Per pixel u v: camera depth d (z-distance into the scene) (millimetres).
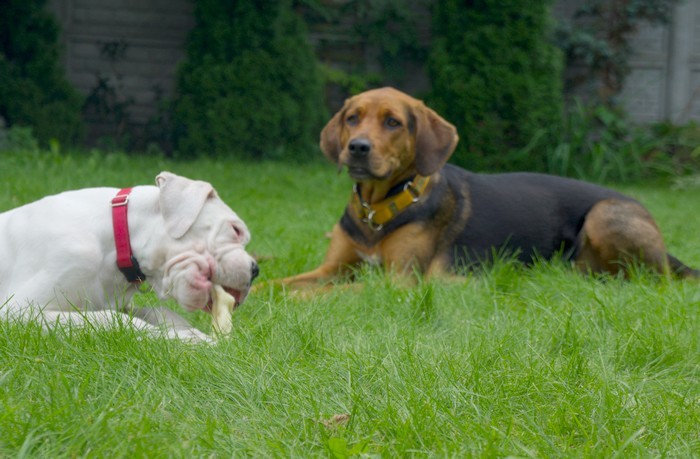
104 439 2150
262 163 13383
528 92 13188
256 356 2889
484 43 13188
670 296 4230
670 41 15133
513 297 4340
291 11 14438
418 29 15469
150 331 3062
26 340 2809
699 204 10852
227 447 2201
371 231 5062
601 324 3711
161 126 14938
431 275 4762
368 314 3881
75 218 3402
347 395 2621
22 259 3357
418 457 2180
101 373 2551
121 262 3410
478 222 5234
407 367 2836
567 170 13617
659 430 2449
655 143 14242
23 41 13305
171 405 2459
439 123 5148
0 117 13000
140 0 14969
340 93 15812
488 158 13227
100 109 14984
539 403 2645
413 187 5031
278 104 14117
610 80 14984
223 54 13953
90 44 14953
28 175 8727
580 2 15477
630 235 5254
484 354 3010
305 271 5477
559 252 5438
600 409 2496
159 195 3439
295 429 2346
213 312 3361
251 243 6102
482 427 2365
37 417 2213
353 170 4898
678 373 3139
